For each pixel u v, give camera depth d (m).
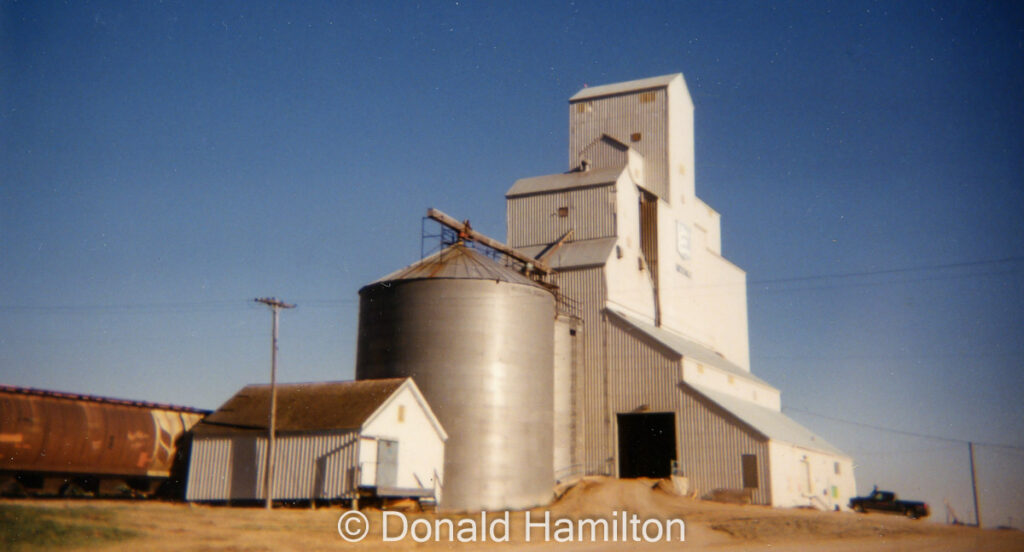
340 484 45.06
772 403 83.56
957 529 46.22
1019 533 46.16
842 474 75.75
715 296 90.88
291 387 51.91
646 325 72.50
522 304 56.56
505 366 54.75
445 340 54.19
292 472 46.38
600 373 67.44
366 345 56.66
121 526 29.55
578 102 85.06
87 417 45.53
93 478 46.41
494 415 53.66
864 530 41.19
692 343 80.44
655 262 77.00
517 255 64.31
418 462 49.53
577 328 67.81
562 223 74.88
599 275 69.38
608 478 63.09
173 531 29.94
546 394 57.19
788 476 63.03
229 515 36.91
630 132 82.50
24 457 42.41
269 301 48.16
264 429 47.84
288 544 29.48
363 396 48.56
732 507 55.59
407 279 55.81
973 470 63.31
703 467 62.25
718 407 62.66
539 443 55.66
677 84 84.12
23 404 43.00
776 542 36.72
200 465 48.72
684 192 84.31
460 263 56.88
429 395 53.41
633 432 70.44
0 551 24.30
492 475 52.75
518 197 77.44
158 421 49.44
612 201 73.31
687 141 86.19
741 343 96.75
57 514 30.20
